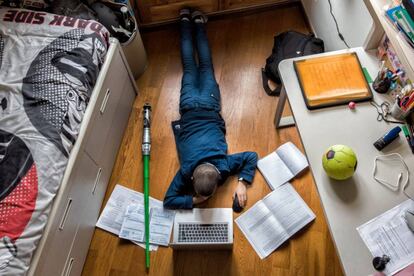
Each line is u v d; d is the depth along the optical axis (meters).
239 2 2.25
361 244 0.97
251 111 1.93
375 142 1.13
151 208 1.66
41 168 1.19
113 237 1.61
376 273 0.93
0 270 1.01
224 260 1.53
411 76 0.93
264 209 1.62
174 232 1.55
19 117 1.28
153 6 2.15
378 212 1.02
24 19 1.55
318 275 1.48
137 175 1.77
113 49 1.62
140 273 1.53
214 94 1.87
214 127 1.74
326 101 1.23
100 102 1.53
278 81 1.99
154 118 1.93
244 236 1.57
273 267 1.51
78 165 1.36
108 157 1.70
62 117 1.30
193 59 2.04
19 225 1.08
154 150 1.83
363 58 1.34
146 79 2.09
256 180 1.71
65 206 1.28
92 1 1.77
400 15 0.96
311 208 1.63
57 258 1.27
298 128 1.19
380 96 1.24
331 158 1.04
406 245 0.96
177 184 1.64
